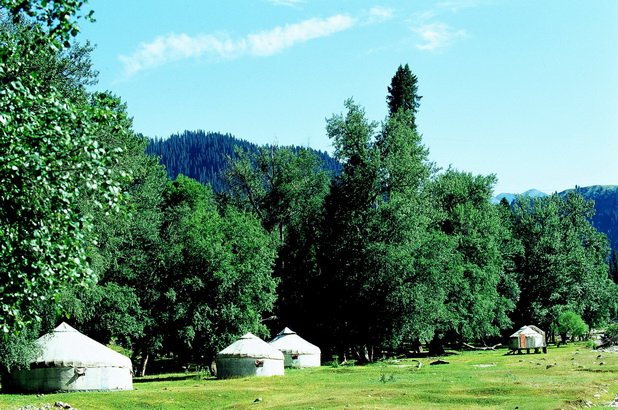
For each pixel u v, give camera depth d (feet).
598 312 310.04
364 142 204.13
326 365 199.11
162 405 95.04
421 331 189.47
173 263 164.04
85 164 48.88
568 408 80.12
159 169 240.12
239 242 172.24
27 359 104.17
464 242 225.76
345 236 199.62
